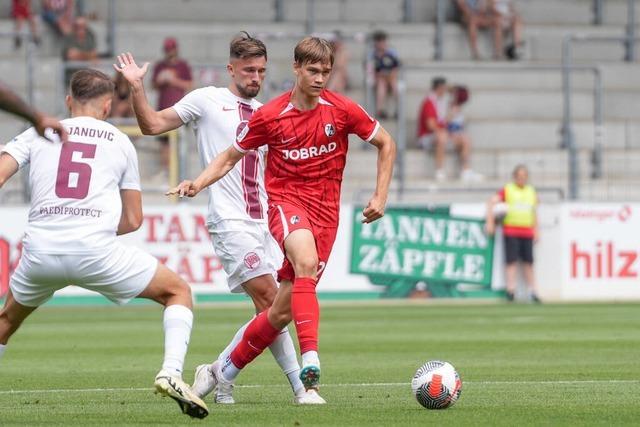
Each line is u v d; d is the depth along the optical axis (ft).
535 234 239.91
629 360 124.26
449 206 237.86
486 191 265.34
